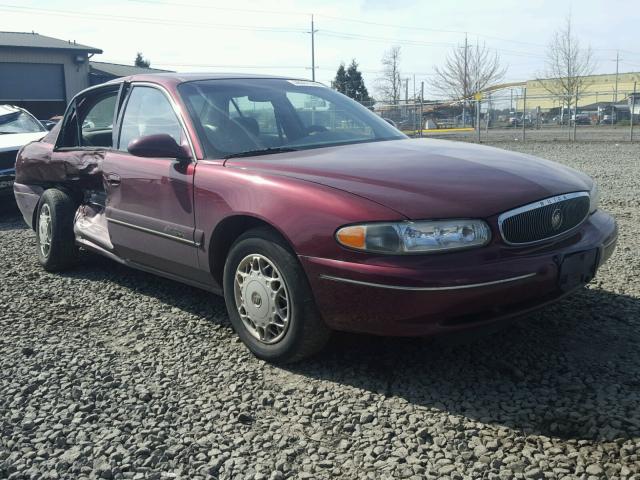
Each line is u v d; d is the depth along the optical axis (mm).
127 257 4656
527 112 39188
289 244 3352
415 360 3539
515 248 3137
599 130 31781
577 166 13594
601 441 2652
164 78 4547
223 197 3652
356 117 4758
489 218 3084
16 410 3141
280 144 4148
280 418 2994
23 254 6449
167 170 4074
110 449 2768
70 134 5637
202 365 3613
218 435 2865
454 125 36344
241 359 3666
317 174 3410
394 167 3463
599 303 4316
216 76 4660
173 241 4070
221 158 3896
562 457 2557
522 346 3652
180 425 2961
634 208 8062
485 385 3219
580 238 3445
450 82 52969
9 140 9250
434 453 2650
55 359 3760
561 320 4020
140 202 4320
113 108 5047
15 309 4691
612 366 3355
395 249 3002
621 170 12578
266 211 3389
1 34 33969
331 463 2611
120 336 4117
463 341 3102
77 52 32219
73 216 5426
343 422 2926
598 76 49531
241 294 3672
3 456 2744
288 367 3535
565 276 3252
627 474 2416
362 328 3170
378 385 3271
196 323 4285
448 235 3006
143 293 4992
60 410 3137
